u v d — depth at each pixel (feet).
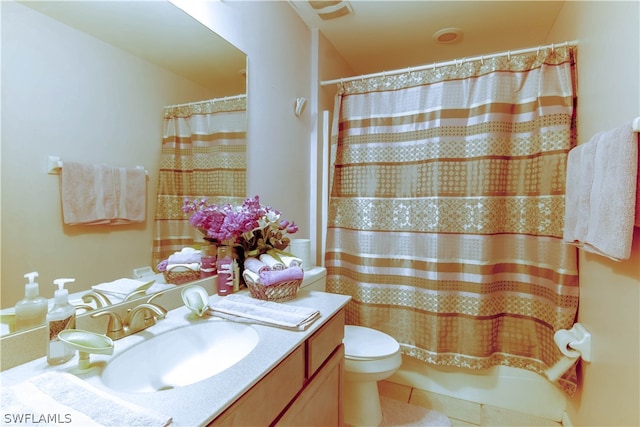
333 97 7.50
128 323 2.91
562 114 5.19
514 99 5.58
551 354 5.27
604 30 4.12
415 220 6.15
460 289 5.84
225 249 4.12
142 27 3.33
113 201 3.08
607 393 3.98
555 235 5.23
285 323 3.06
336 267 6.88
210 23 4.16
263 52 5.23
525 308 5.66
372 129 6.44
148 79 3.41
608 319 3.99
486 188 5.57
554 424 5.44
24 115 2.39
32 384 1.98
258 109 5.12
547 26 6.66
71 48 2.70
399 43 7.40
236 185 4.68
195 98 4.01
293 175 6.15
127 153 3.21
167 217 3.66
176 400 1.96
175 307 3.66
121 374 2.54
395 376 6.65
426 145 5.99
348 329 5.83
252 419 2.28
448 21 6.49
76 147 2.75
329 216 6.85
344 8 6.06
